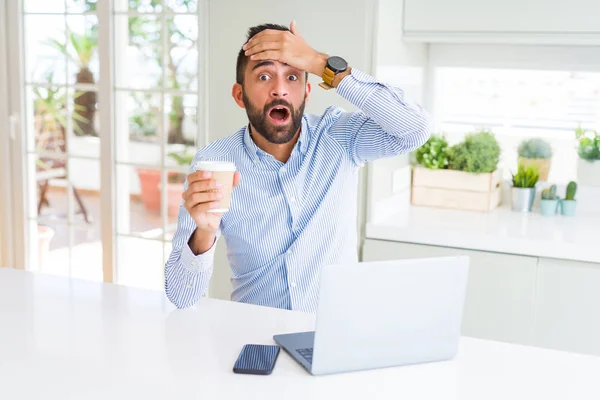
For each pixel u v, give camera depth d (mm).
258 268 1989
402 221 2910
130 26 3371
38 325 1653
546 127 3289
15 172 3727
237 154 1959
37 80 3633
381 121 1851
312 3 2852
